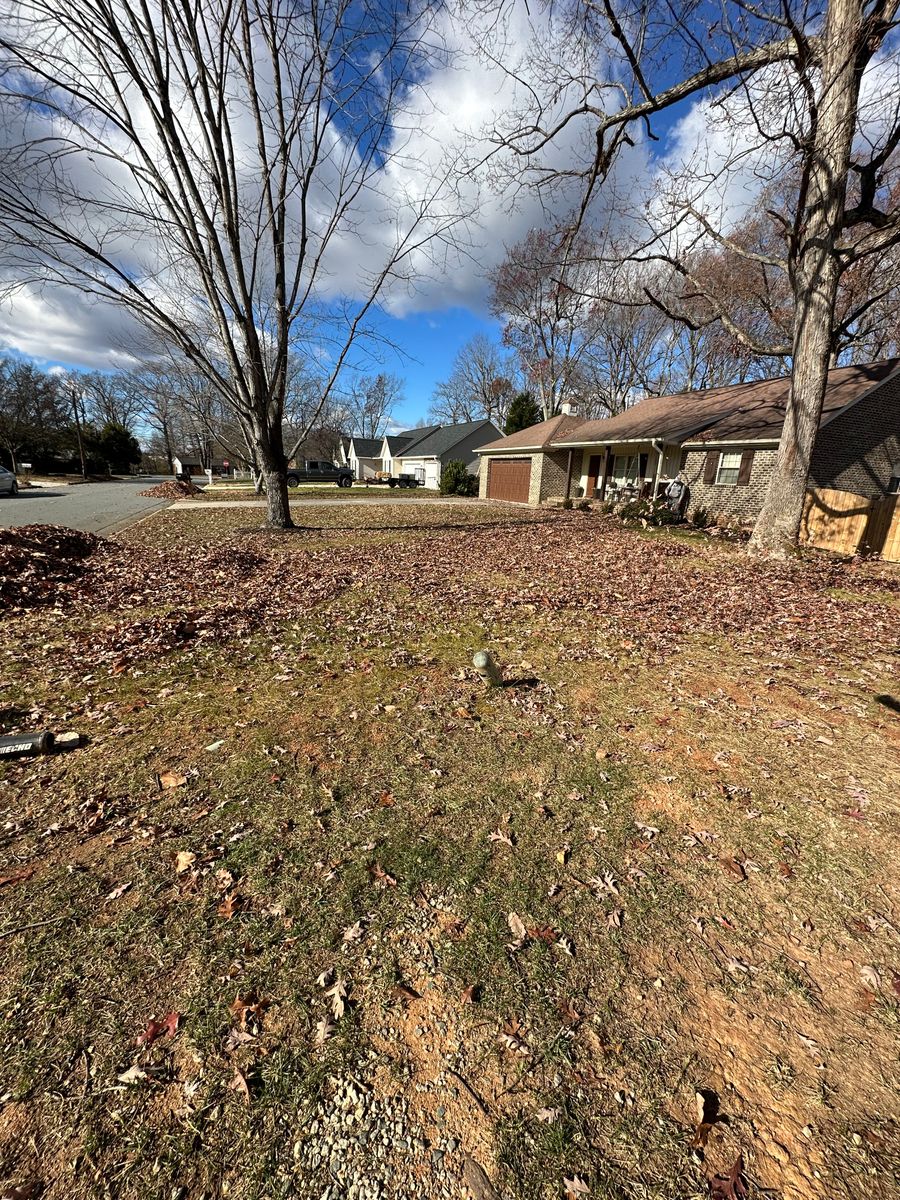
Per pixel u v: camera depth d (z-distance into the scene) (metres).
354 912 1.96
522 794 2.71
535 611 6.18
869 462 14.05
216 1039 1.51
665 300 18.86
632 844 2.37
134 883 2.08
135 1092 1.38
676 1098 1.40
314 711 3.61
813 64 7.18
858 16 6.84
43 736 3.04
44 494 23.72
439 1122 1.33
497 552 10.39
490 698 3.84
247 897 2.02
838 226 8.17
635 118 8.30
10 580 6.05
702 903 2.06
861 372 14.35
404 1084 1.41
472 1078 1.43
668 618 5.97
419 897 2.04
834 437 13.34
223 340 10.34
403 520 15.74
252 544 10.88
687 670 4.46
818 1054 1.52
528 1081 1.43
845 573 8.55
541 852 2.30
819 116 7.68
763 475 14.30
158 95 8.29
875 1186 1.22
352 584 7.46
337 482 39.62
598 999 1.66
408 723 3.45
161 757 3.02
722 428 15.64
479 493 27.19
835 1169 1.25
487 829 2.44
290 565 8.72
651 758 3.08
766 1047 1.54
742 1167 1.26
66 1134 1.29
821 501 10.95
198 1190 1.18
